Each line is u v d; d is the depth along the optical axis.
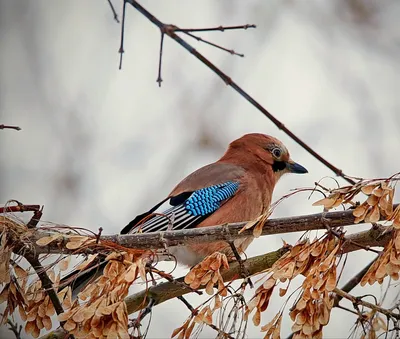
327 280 7.62
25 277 8.27
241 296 7.83
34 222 8.52
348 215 8.20
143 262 7.84
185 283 8.13
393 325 7.84
